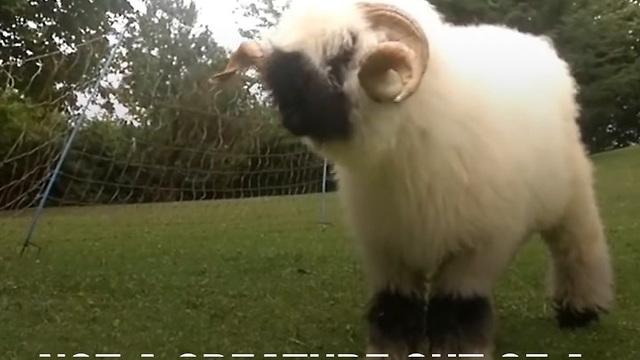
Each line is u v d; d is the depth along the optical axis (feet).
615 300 5.67
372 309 4.05
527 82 4.10
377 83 3.16
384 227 3.76
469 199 3.59
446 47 3.64
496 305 5.70
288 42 3.24
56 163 8.93
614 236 8.48
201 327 5.14
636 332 5.04
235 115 10.49
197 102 10.03
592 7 21.91
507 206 3.70
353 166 3.48
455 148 3.50
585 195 4.70
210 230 9.74
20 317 5.30
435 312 3.85
